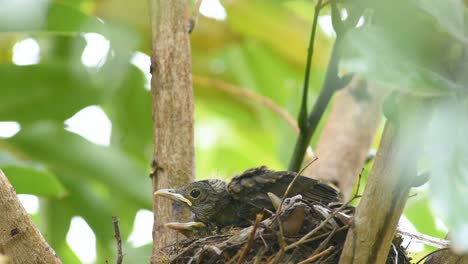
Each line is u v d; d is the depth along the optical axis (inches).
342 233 302.0
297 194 351.9
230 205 380.5
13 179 423.5
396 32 186.1
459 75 186.2
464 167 169.6
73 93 462.6
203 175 650.8
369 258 253.9
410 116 191.9
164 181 354.0
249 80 610.2
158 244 355.3
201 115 663.1
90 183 506.0
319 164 458.3
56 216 510.0
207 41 582.9
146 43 513.7
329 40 583.5
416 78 182.2
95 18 404.8
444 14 187.6
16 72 450.9
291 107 581.3
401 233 313.6
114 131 526.3
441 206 167.0
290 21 576.4
